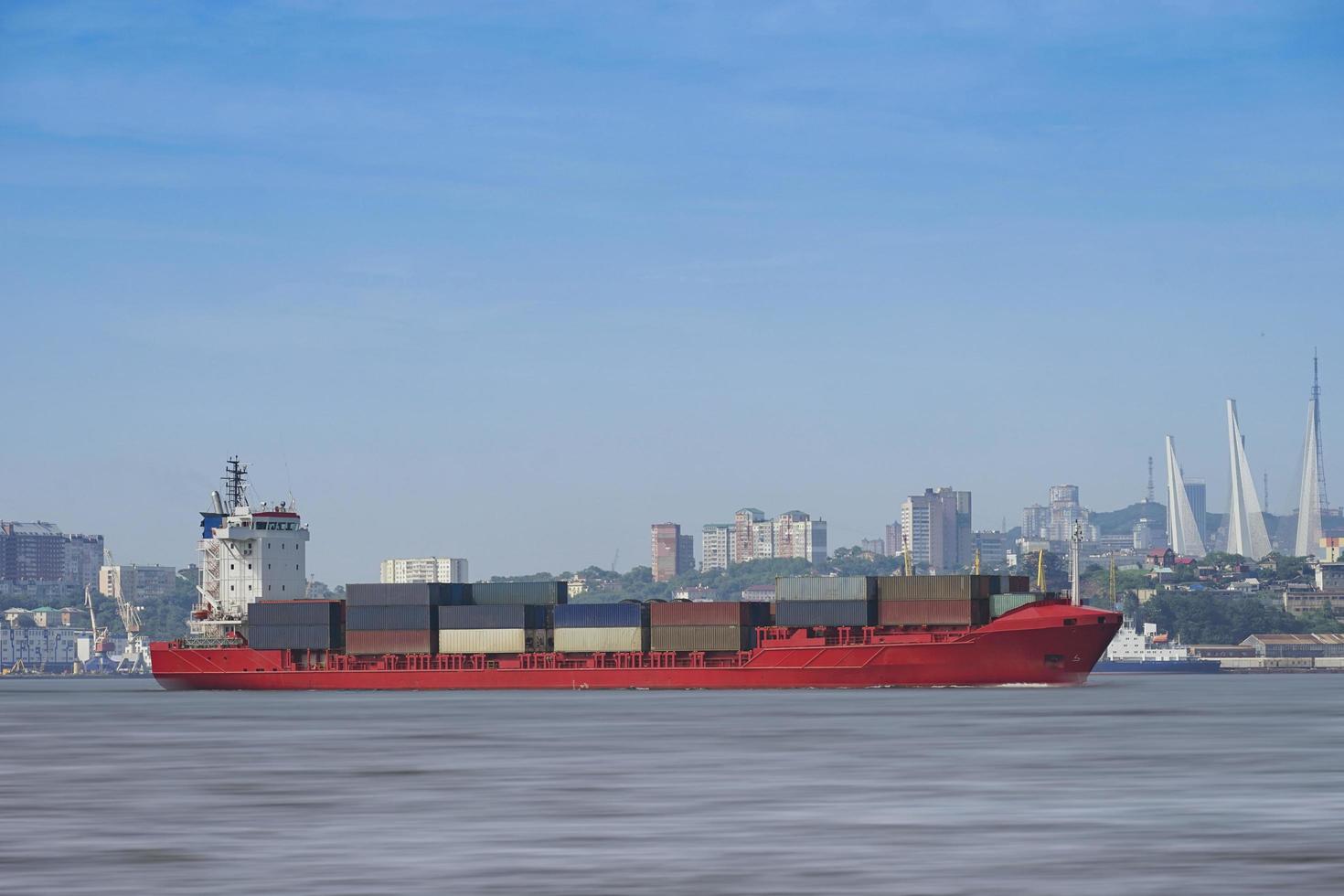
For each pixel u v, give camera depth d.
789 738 102.56
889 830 62.75
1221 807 68.69
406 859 56.81
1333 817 65.69
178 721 126.81
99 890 51.75
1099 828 62.97
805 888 51.53
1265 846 58.75
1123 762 87.31
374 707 143.12
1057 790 74.75
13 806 71.56
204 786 78.69
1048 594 137.62
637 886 51.91
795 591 137.25
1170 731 108.56
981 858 56.59
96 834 63.12
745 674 137.25
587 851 58.31
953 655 132.38
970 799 71.62
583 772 83.44
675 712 129.50
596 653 140.88
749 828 63.44
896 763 86.88
